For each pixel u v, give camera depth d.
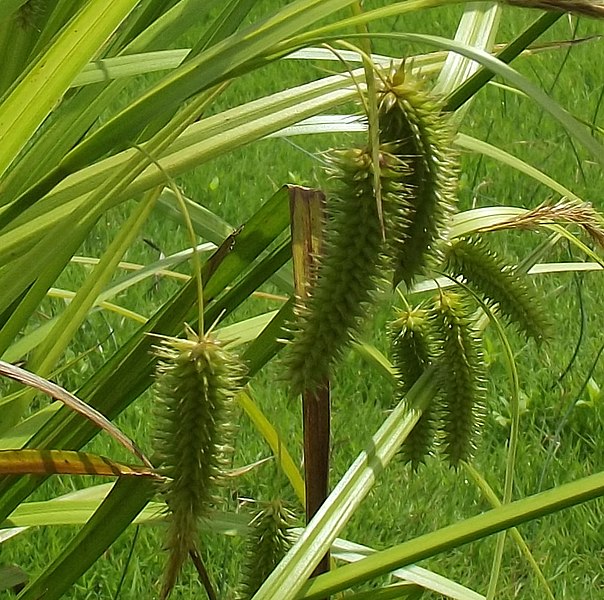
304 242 0.48
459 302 0.51
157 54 0.48
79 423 0.50
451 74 0.52
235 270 0.50
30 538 0.86
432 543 0.47
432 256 0.45
